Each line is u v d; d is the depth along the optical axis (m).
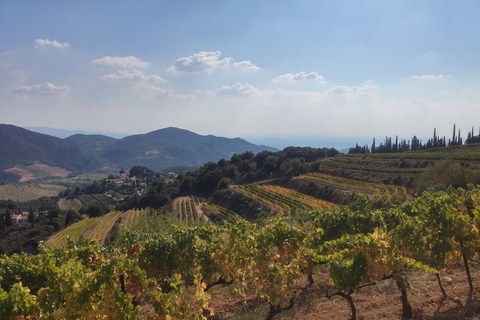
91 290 4.88
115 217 56.16
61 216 66.75
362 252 6.59
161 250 8.34
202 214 53.81
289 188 59.06
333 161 71.12
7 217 70.75
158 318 5.49
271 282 7.22
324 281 9.49
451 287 7.86
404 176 43.59
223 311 8.38
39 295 4.63
